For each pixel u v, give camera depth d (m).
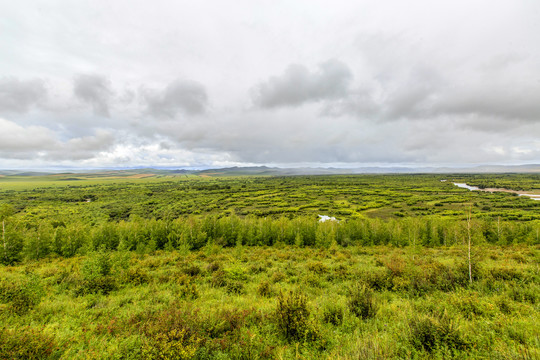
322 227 47.72
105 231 40.81
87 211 105.94
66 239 34.56
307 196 147.62
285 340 6.04
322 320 7.22
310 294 10.71
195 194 162.62
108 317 8.05
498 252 22.03
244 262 22.44
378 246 40.09
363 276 12.53
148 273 15.83
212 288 12.02
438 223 45.25
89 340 6.17
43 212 99.50
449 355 4.67
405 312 7.16
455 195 134.12
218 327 6.45
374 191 158.75
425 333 5.37
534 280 9.69
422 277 10.62
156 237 42.78
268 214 102.12
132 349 5.63
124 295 10.88
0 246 27.91
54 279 13.38
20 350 5.02
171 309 7.63
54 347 5.46
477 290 8.98
